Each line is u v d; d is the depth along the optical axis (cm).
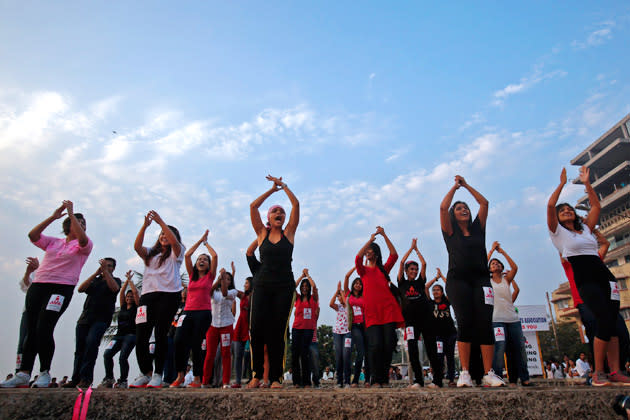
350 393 289
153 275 507
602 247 607
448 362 819
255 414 277
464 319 439
